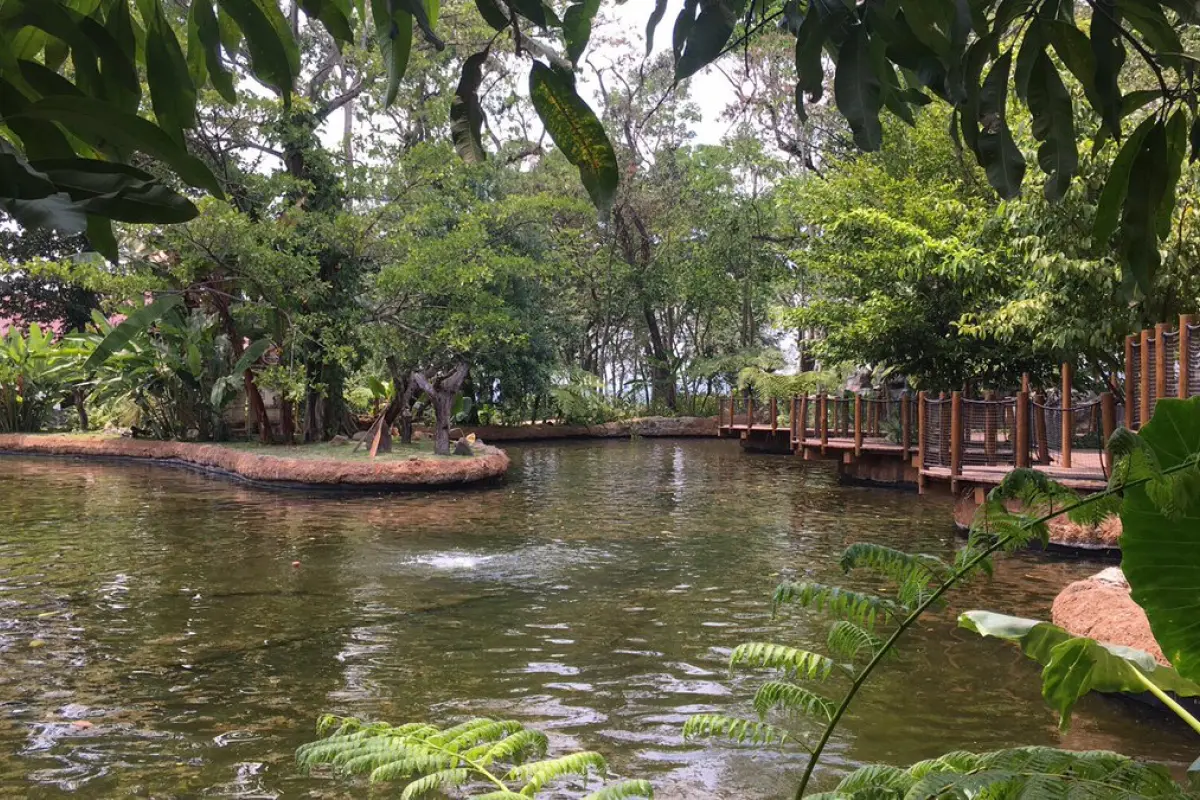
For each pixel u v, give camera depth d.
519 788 3.61
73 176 1.01
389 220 18.67
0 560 8.76
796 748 4.09
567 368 30.52
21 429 24.28
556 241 29.92
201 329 19.95
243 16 1.40
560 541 9.94
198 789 3.68
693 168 30.33
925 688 4.92
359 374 23.39
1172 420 1.74
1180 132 1.70
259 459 15.88
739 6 1.61
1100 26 1.56
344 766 2.07
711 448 25.53
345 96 18.77
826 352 16.55
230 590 7.47
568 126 1.36
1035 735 4.22
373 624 6.40
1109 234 1.77
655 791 3.61
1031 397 11.37
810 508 12.58
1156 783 1.59
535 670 5.30
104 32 1.26
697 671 5.27
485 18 1.36
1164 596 1.93
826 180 18.08
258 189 17.17
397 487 14.95
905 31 1.47
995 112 1.64
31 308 29.11
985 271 12.45
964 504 10.20
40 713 4.58
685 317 34.94
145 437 21.86
